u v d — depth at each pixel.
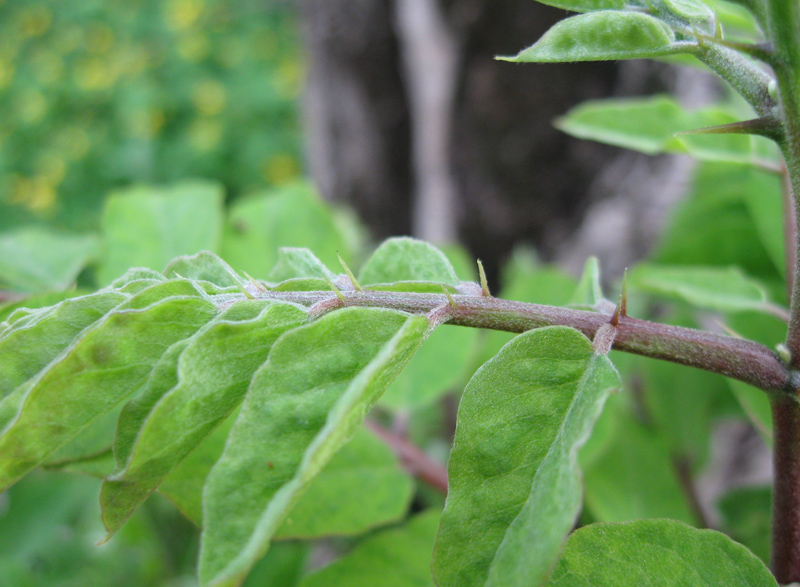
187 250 0.29
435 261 0.20
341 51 0.65
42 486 0.44
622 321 0.19
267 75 1.23
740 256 0.36
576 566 0.18
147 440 0.17
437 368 0.29
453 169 0.59
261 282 0.20
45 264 0.29
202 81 1.21
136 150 1.10
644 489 0.28
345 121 0.68
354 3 0.62
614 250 0.51
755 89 0.18
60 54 1.29
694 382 0.33
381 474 0.26
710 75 0.45
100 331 0.17
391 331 0.17
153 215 0.30
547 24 0.54
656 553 0.18
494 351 0.31
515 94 0.55
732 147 0.26
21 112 1.20
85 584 0.48
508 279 0.46
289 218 0.33
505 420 0.18
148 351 0.17
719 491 0.44
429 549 0.24
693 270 0.27
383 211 0.69
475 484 0.17
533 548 0.16
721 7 0.24
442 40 0.57
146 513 0.42
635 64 0.49
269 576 0.31
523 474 0.17
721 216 0.36
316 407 0.16
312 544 0.37
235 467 0.16
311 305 0.18
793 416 0.19
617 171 0.52
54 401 0.17
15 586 0.41
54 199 1.08
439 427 0.44
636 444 0.29
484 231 0.60
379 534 0.25
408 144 0.67
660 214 0.48
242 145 1.13
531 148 0.56
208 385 0.17
